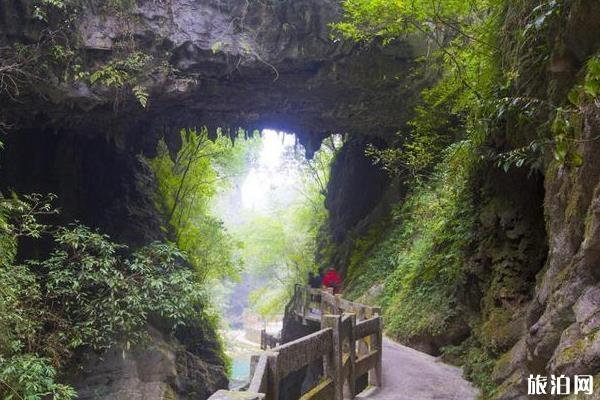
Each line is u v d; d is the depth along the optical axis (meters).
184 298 9.28
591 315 3.85
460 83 8.84
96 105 11.35
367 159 22.42
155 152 16.48
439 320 10.33
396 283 14.75
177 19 11.40
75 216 15.40
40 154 15.02
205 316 18.05
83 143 16.25
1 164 13.73
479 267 8.95
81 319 9.30
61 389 7.13
